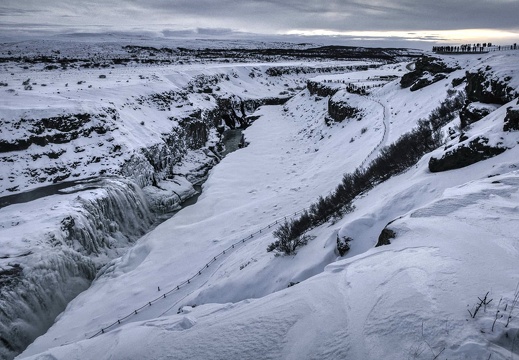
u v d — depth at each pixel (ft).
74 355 37.63
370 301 27.30
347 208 70.85
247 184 149.48
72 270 91.30
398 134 130.52
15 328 73.10
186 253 95.61
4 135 116.47
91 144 132.57
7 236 86.43
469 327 20.83
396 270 29.81
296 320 28.78
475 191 39.96
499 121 60.18
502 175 43.34
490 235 30.35
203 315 39.11
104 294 84.58
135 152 141.69
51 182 118.11
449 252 29.45
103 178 124.26
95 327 70.23
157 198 138.51
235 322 31.53
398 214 52.39
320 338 25.75
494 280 24.26
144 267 93.81
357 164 118.93
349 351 23.47
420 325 22.47
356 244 50.24
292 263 60.59
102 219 110.52
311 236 68.39
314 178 128.26
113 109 150.82
